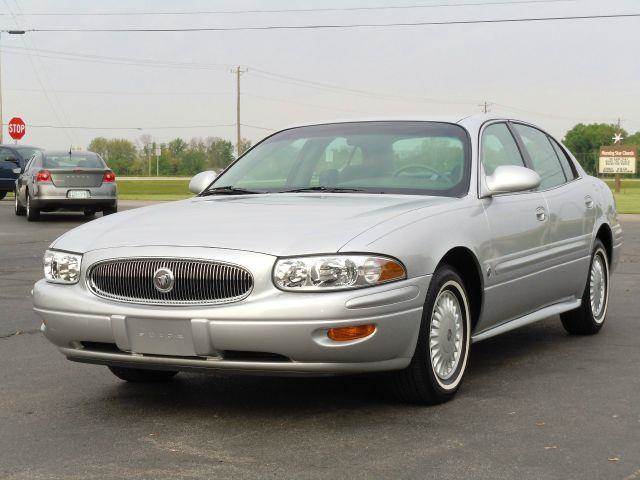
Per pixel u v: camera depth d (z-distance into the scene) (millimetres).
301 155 5844
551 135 6926
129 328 4387
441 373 4809
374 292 4258
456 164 5426
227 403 4883
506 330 5555
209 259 4281
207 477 3680
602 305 7012
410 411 4660
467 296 5074
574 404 4785
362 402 4852
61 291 4609
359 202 4984
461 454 3938
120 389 5246
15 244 14516
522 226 5613
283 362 4238
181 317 4258
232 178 5898
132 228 4723
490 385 5230
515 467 3760
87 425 4480
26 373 5656
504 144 6031
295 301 4168
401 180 5395
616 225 7328
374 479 3629
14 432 4367
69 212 23594
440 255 4676
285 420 4523
